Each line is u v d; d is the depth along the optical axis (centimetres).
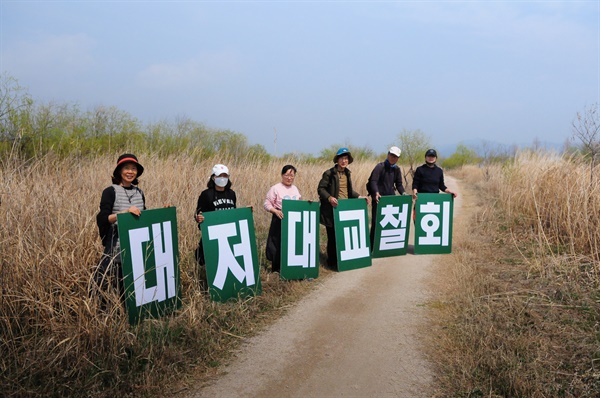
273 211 716
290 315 580
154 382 402
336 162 837
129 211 489
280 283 686
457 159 5159
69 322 432
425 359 455
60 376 381
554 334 482
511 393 380
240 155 1399
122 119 1374
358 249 814
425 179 938
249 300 601
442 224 914
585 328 496
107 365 404
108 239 493
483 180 2575
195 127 1580
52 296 445
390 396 392
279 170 1326
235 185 1096
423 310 589
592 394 373
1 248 454
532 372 404
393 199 888
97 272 477
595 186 847
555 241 868
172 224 541
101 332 418
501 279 692
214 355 466
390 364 448
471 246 934
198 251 632
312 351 479
